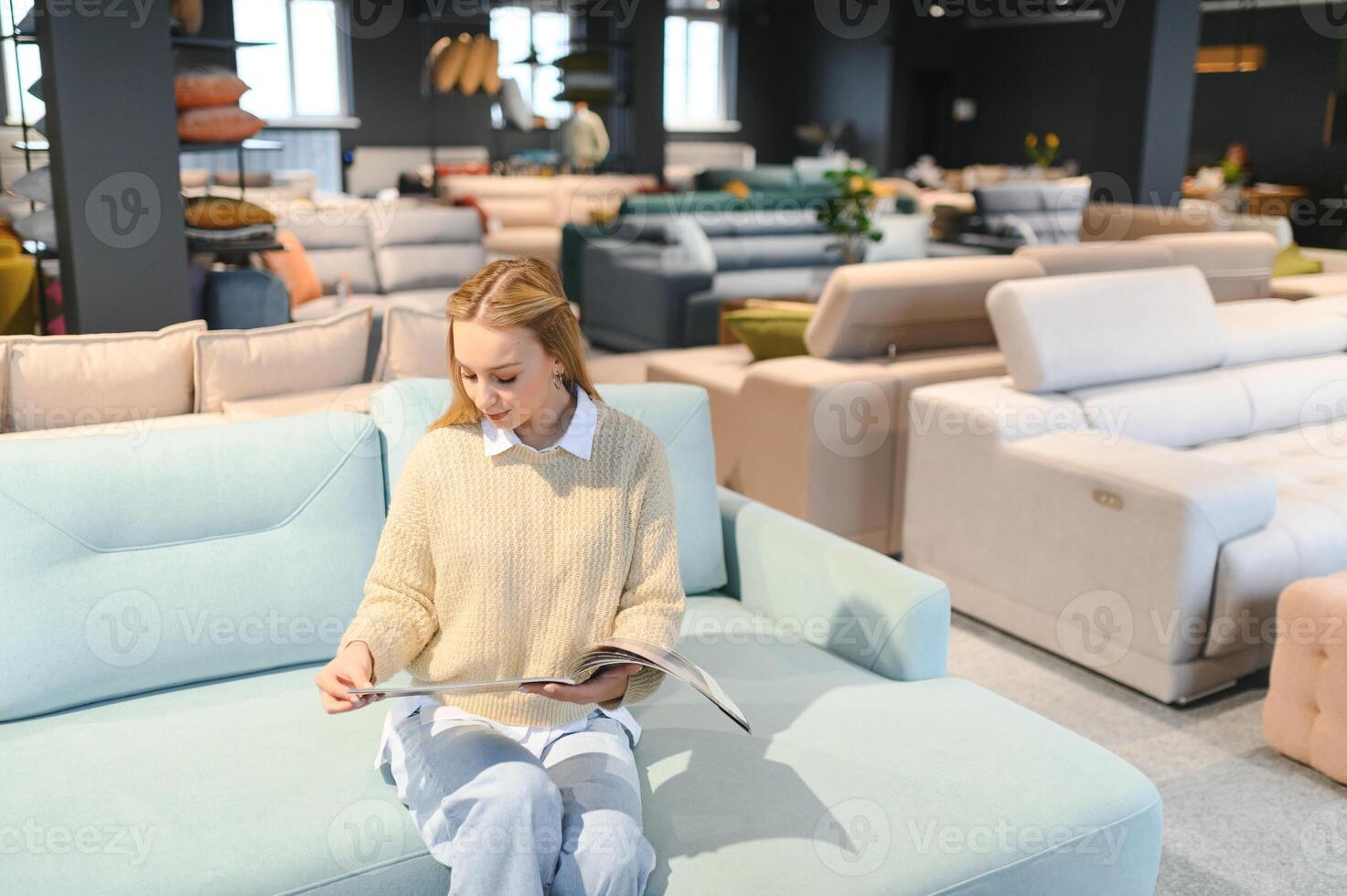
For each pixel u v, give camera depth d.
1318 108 10.27
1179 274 3.46
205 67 3.32
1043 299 3.11
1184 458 2.77
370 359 2.64
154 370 2.24
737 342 5.05
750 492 3.56
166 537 1.81
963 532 3.14
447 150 11.95
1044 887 1.53
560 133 10.19
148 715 1.72
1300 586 2.36
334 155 11.23
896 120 14.10
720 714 1.80
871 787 1.58
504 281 1.42
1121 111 5.67
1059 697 2.71
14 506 1.69
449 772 1.39
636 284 6.36
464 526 1.49
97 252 2.62
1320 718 2.33
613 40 9.07
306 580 1.89
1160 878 2.01
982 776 1.62
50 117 2.54
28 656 1.67
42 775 1.53
